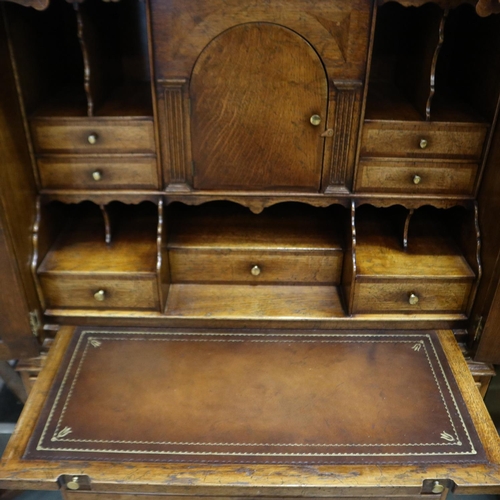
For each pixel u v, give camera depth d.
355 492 1.24
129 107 1.55
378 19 1.67
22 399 1.86
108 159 1.54
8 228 1.44
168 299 1.71
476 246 1.61
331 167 1.55
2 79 1.37
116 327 1.67
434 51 1.41
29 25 1.48
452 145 1.52
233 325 1.66
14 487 1.25
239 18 1.35
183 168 1.56
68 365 1.52
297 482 1.23
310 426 1.35
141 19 1.66
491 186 1.52
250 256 1.70
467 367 1.54
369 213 1.88
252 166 1.55
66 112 1.52
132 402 1.41
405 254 1.71
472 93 1.58
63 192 1.60
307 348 1.59
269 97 1.45
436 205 1.61
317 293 1.73
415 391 1.46
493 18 1.45
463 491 1.24
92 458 1.27
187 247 1.68
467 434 1.35
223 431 1.34
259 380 1.48
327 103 1.46
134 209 1.88
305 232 1.75
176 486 1.23
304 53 1.39
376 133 1.50
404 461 1.28
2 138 1.39
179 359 1.55
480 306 1.60
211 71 1.42
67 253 1.69
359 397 1.44
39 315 1.65
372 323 1.67
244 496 1.28
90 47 1.43
